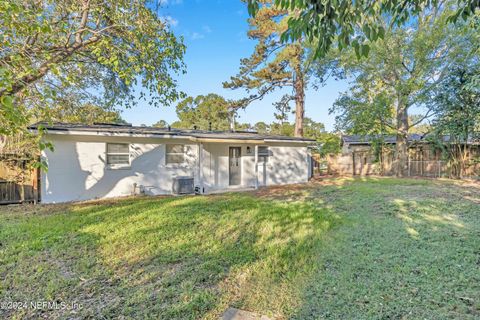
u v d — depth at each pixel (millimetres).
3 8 3146
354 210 6566
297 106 18422
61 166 8266
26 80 4668
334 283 2980
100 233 4809
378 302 2580
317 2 2020
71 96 9039
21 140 7539
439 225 5113
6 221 5711
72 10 6020
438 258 3570
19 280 3059
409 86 12992
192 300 2674
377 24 2354
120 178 9297
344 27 2129
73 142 8469
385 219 5621
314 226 5234
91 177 8758
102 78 9016
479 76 9055
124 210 6762
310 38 2213
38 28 3709
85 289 2895
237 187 11656
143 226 5266
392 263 3457
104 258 3711
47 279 3098
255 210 6707
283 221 5641
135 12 6598
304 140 13352
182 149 10625
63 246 4145
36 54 4703
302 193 9656
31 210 6934
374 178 14078
